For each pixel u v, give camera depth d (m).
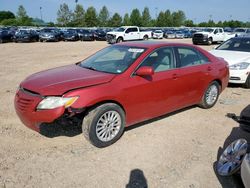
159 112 4.96
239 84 8.87
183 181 3.49
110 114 4.20
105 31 37.19
